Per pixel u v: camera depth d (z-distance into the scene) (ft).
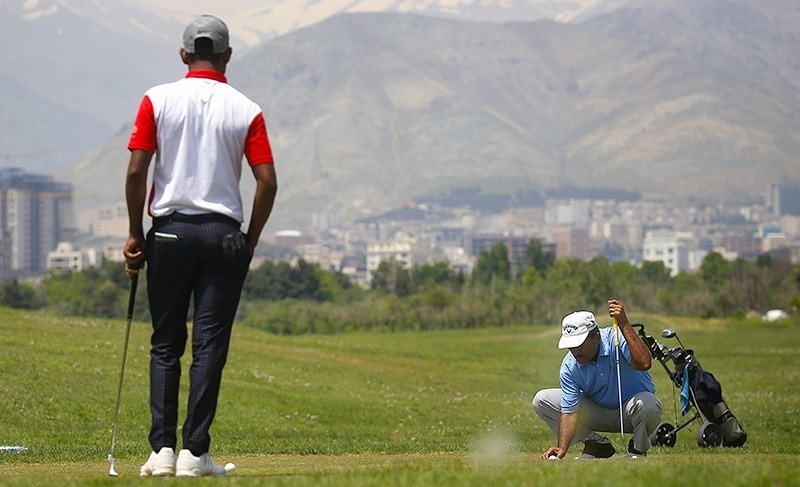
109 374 195.00
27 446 118.21
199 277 60.54
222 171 60.29
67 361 202.39
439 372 295.07
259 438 150.71
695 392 111.04
